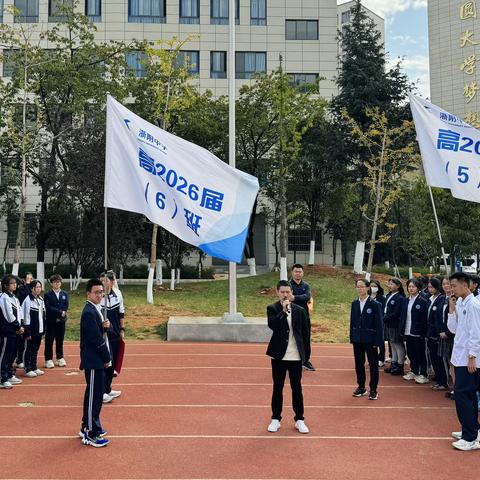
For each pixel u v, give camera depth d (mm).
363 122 25203
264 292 20906
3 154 22984
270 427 6871
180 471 5523
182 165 9219
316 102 24156
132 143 8492
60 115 23266
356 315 8734
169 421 7277
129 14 37156
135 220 22219
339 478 5410
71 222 22141
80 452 6043
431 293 9320
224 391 9031
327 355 12727
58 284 11039
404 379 10141
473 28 39625
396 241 31391
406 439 6664
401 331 10156
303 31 38062
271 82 24656
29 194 34250
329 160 25609
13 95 22750
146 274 33281
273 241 37188
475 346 6125
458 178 9297
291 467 5672
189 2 37531
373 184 21859
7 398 8445
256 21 37875
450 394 8758
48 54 23359
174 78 21500
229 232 9641
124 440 6469
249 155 27516
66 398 8477
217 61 37625
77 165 21281
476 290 7566
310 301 10305
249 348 13180
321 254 38062
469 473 5574
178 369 10789
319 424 7242
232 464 5730
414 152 24703
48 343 10875
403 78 25531
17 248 20172
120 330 8336
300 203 30562
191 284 24875
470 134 9297
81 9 36500
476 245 23797
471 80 39719
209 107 25688
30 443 6340
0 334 9148
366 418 7570
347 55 26750
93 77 23484
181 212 9141
